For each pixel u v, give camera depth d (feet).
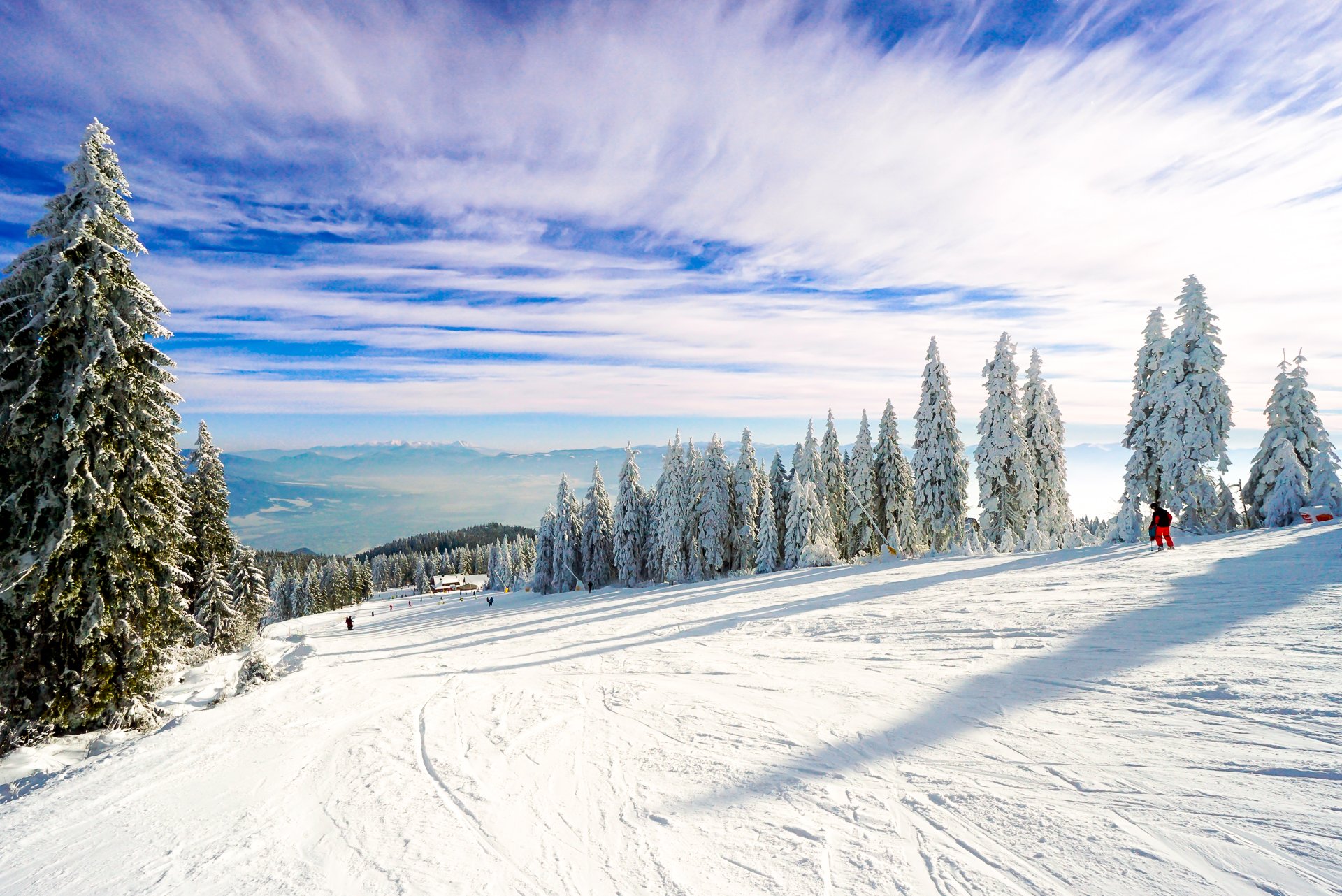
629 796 16.83
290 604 321.93
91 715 36.76
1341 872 9.74
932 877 11.38
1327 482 59.26
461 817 16.44
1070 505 104.17
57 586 35.65
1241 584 30.89
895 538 123.44
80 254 37.86
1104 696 18.90
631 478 173.17
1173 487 69.21
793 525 123.13
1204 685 18.17
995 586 45.19
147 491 40.88
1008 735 17.26
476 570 513.45
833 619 41.68
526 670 39.17
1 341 36.04
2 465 36.52
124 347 38.70
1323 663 18.15
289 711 30.63
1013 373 98.84
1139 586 35.01
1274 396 64.90
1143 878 10.39
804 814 14.49
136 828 17.83
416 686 35.65
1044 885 10.68
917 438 112.98
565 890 12.51
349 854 14.93
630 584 164.25
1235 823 11.46
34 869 15.92
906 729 18.95
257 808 18.54
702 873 12.60
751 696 25.26
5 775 30.81
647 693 28.27
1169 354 70.64
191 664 61.87
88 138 38.29
